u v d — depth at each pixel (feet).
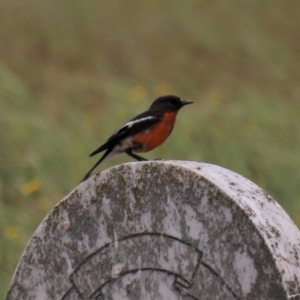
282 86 65.26
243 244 15.80
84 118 52.29
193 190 16.58
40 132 46.55
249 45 73.36
